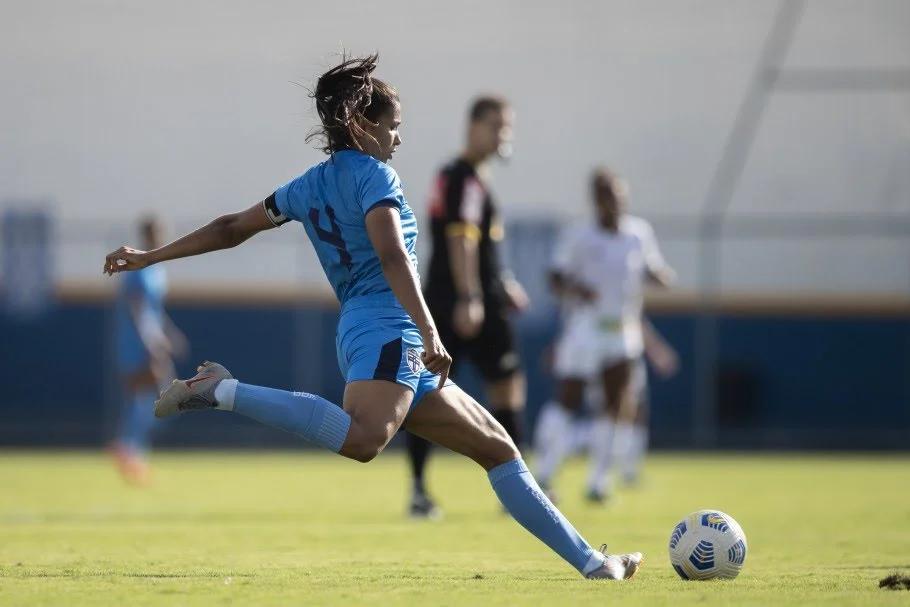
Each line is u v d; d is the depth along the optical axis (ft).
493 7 308.81
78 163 293.43
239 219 64.64
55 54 304.09
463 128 296.92
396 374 60.49
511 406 118.11
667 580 66.95
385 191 60.18
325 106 62.69
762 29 301.84
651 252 145.38
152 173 294.25
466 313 113.39
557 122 297.74
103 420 260.21
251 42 306.76
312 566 76.02
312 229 62.69
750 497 148.25
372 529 104.17
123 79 302.04
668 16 305.73
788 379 260.83
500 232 118.32
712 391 259.80
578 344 141.28
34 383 260.62
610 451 139.74
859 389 260.21
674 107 296.30
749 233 262.47
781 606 56.75
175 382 60.18
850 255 262.26
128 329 172.24
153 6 309.42
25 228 262.88
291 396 60.18
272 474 191.52
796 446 259.39
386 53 304.30
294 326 261.85
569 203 291.99
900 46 294.05
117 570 73.05
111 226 263.08
